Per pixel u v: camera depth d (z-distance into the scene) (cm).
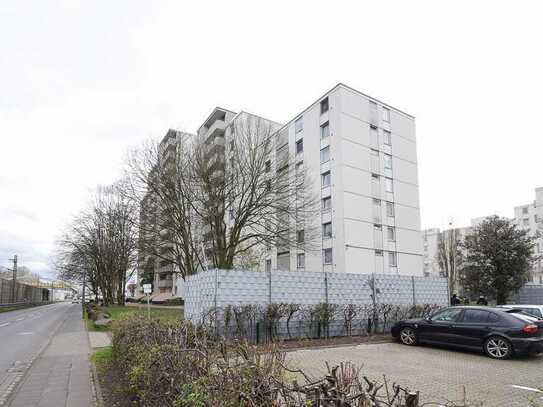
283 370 394
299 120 3909
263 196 2428
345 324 1470
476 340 1094
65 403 629
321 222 3462
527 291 2752
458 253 4694
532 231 7381
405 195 3750
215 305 1241
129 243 3422
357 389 302
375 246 3406
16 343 1428
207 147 2567
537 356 1070
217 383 319
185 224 2597
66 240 4272
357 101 3553
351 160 3400
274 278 1360
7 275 6781
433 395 682
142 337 610
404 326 1294
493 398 668
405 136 3888
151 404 427
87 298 9231
